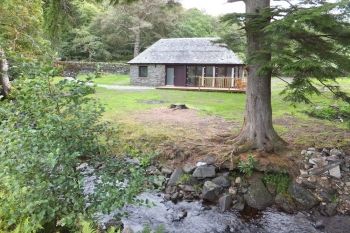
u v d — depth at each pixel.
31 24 15.55
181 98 21.39
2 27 14.48
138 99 20.28
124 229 6.23
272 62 7.94
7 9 14.53
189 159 10.12
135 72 30.78
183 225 7.85
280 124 13.90
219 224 7.95
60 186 4.54
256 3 9.83
